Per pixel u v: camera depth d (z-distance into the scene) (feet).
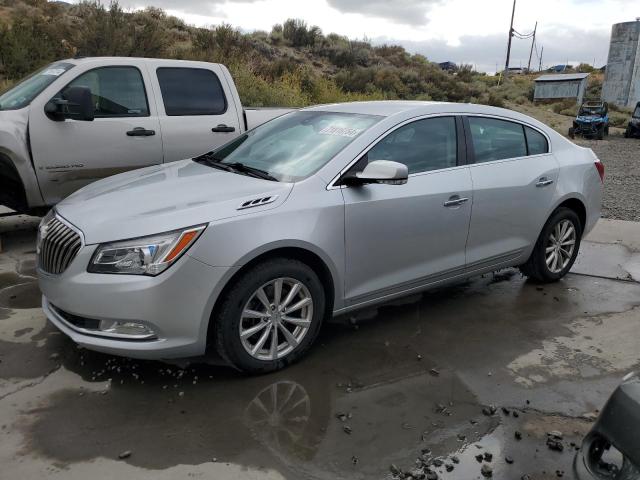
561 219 16.94
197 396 10.70
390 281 13.14
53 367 11.59
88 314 10.32
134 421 9.89
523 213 15.62
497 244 15.24
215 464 8.84
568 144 17.44
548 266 17.08
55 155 18.89
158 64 21.24
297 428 9.82
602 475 6.72
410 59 119.44
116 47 49.78
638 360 12.76
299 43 99.45
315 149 13.02
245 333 11.02
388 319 14.61
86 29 50.65
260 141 14.73
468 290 16.92
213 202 10.94
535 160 16.10
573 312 15.44
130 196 11.84
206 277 10.33
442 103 14.62
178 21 78.95
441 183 13.61
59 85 19.08
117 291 10.07
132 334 10.33
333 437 9.62
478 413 10.52
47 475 8.48
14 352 12.14
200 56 56.90
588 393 11.34
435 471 8.90
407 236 13.08
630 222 25.79
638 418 6.37
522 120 16.15
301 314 11.91
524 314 15.19
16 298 15.08
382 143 12.98
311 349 12.78
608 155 63.62
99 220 10.80
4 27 49.47
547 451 9.50
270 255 11.22
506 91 135.74
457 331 14.02
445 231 13.82
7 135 17.90
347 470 8.82
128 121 20.21
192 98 21.90
